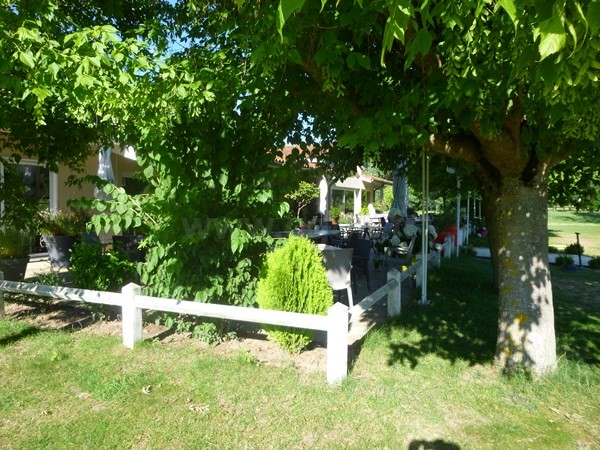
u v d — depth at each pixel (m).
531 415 3.30
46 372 3.98
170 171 4.53
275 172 4.59
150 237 4.70
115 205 4.46
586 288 9.00
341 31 3.85
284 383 3.80
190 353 4.52
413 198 30.97
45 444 2.88
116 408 3.36
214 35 4.96
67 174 12.12
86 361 4.27
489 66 2.61
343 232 13.80
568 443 2.94
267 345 4.81
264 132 4.94
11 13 3.26
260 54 3.00
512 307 4.05
